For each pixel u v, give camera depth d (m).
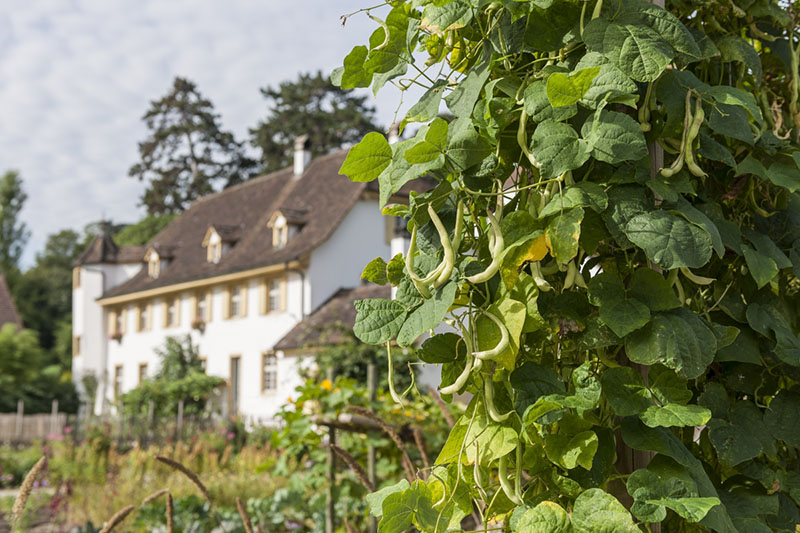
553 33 1.29
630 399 1.22
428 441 4.40
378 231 21.44
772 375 1.40
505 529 1.33
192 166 47.81
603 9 1.27
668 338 1.20
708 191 1.48
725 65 1.54
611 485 1.34
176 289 24.75
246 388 21.81
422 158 1.29
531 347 1.33
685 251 1.17
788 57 1.61
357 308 1.33
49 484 8.78
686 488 1.14
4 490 12.53
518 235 1.27
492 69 1.36
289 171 25.94
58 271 50.84
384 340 1.29
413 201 1.36
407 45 1.45
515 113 1.32
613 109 1.32
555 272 1.33
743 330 1.40
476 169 1.31
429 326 1.24
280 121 42.38
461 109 1.32
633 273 1.27
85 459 10.65
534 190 1.32
